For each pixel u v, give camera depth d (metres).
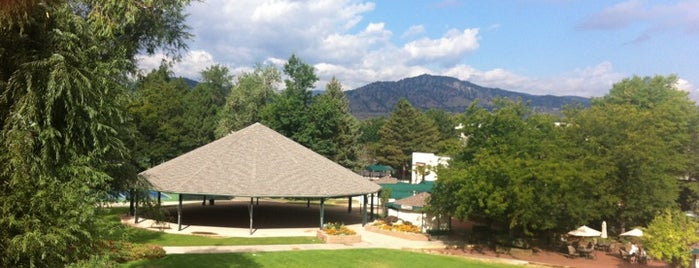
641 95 55.12
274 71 78.81
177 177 36.50
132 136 17.47
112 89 13.64
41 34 11.55
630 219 39.22
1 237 10.60
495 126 35.78
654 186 37.31
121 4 16.64
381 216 46.19
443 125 121.00
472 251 32.38
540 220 30.31
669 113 46.44
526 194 29.00
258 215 44.50
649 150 36.66
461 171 32.00
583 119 40.38
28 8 10.79
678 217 28.89
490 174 30.25
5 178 10.94
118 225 14.05
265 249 28.72
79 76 11.77
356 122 78.06
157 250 24.50
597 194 35.41
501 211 29.58
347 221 42.97
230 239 32.25
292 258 26.34
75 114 11.88
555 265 29.34
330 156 72.44
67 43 11.66
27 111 11.00
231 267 23.48
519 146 32.47
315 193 36.34
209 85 111.19
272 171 38.03
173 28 24.84
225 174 36.88
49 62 11.09
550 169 29.86
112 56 16.59
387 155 97.44
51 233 10.88
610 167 36.00
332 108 71.94
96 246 12.98
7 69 11.37
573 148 35.59
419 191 51.31
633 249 30.84
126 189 20.16
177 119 71.50
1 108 11.16
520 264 29.08
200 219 40.94
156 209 21.92
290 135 70.81
